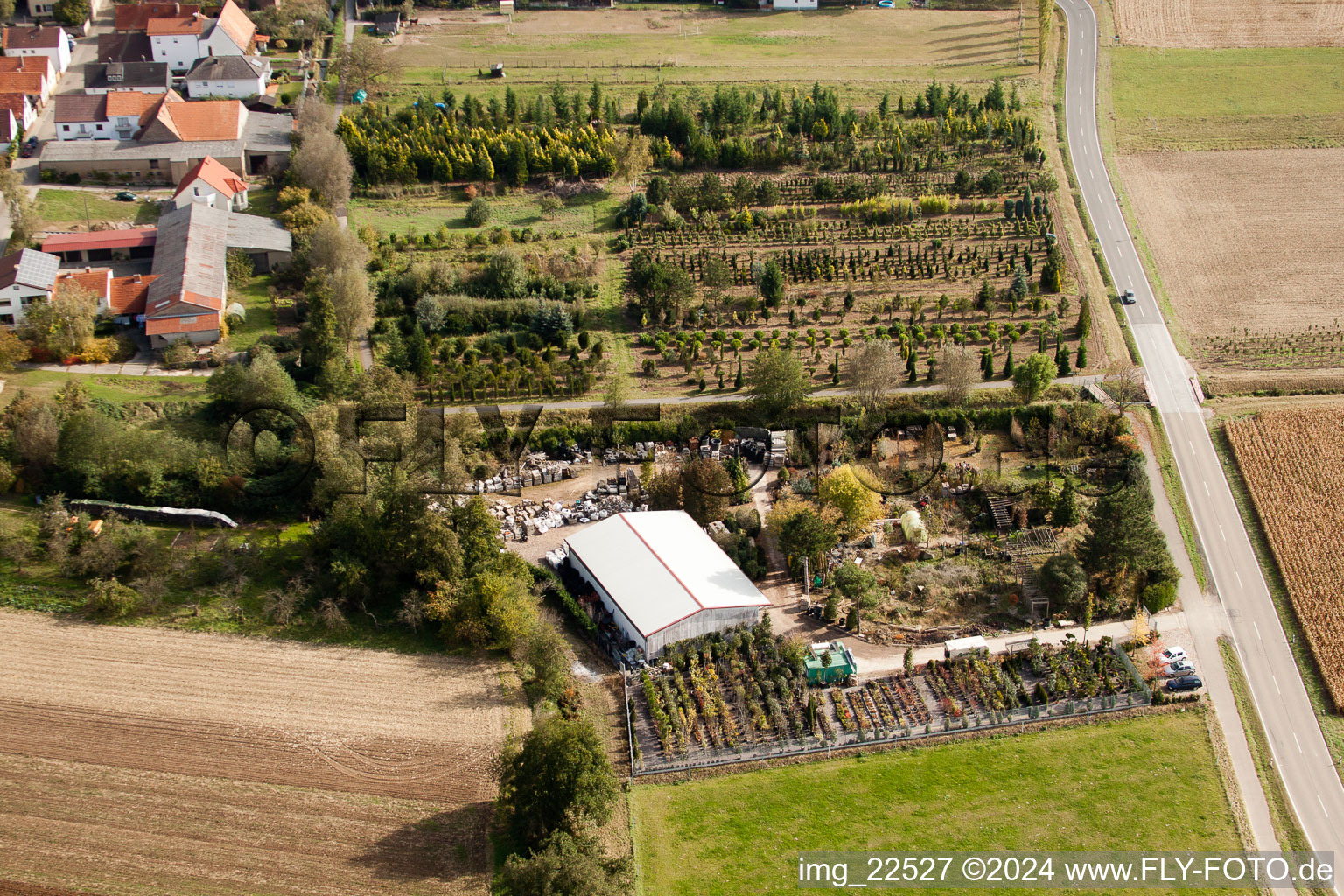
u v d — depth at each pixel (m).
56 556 130.00
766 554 143.38
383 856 101.12
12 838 100.06
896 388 167.88
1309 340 183.62
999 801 111.44
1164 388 171.88
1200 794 112.88
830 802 110.94
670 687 122.62
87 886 96.31
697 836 107.12
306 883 98.12
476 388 165.88
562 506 149.12
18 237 193.88
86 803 103.88
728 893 101.62
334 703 116.94
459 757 111.44
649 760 113.56
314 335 165.25
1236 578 139.62
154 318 170.50
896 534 145.12
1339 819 111.50
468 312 182.00
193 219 192.88
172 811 103.81
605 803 103.25
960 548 142.50
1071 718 120.62
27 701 114.19
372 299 178.88
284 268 194.62
